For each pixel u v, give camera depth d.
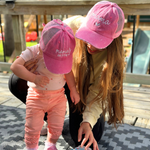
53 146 1.41
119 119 1.49
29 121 1.33
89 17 1.21
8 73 3.38
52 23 1.19
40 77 1.28
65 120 1.93
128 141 1.63
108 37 1.17
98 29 1.16
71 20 1.48
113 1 2.25
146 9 2.23
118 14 1.17
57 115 1.39
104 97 1.35
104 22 1.15
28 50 1.29
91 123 1.36
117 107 1.45
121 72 1.36
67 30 1.19
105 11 1.16
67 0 2.44
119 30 1.20
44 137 1.68
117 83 1.40
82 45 1.39
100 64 1.45
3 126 1.79
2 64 3.19
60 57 1.16
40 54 1.30
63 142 1.62
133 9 2.27
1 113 2.02
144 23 8.16
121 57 1.30
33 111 1.34
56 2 2.49
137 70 4.57
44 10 2.62
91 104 1.44
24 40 2.97
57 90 1.38
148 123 1.90
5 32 4.80
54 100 1.38
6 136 1.65
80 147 1.39
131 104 2.30
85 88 1.49
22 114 2.02
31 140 1.35
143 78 2.64
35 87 1.34
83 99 1.50
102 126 1.56
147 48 5.42
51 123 1.39
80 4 2.41
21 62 1.26
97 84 1.52
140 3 2.19
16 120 1.90
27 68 1.30
